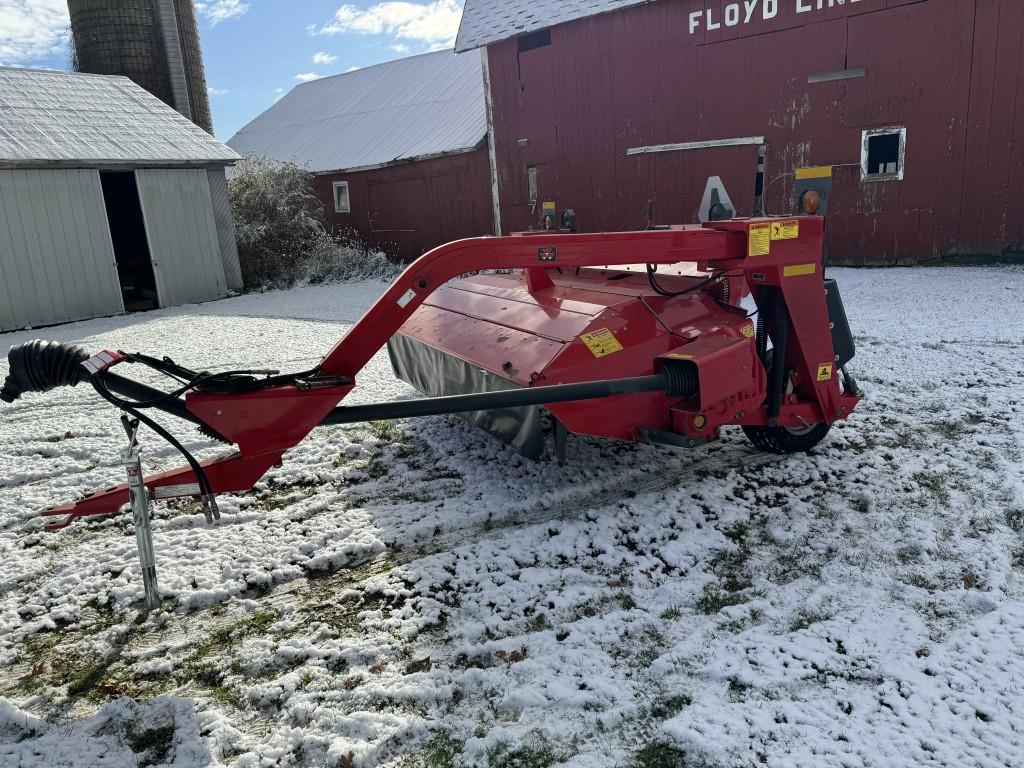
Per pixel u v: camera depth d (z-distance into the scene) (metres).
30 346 2.62
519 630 2.81
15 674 2.72
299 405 2.79
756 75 11.66
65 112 12.90
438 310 4.85
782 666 2.53
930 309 8.02
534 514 3.74
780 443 4.25
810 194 3.74
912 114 10.51
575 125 13.91
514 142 14.93
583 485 3.99
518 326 3.96
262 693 2.53
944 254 10.72
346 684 2.55
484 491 4.01
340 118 21.97
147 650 2.81
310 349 8.12
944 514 3.55
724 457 4.32
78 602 3.14
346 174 18.56
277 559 3.40
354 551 3.45
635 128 13.16
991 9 9.70
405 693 2.47
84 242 11.72
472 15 15.68
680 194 12.87
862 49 10.68
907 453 4.27
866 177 11.07
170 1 18.64
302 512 3.87
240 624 2.95
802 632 2.70
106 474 4.59
